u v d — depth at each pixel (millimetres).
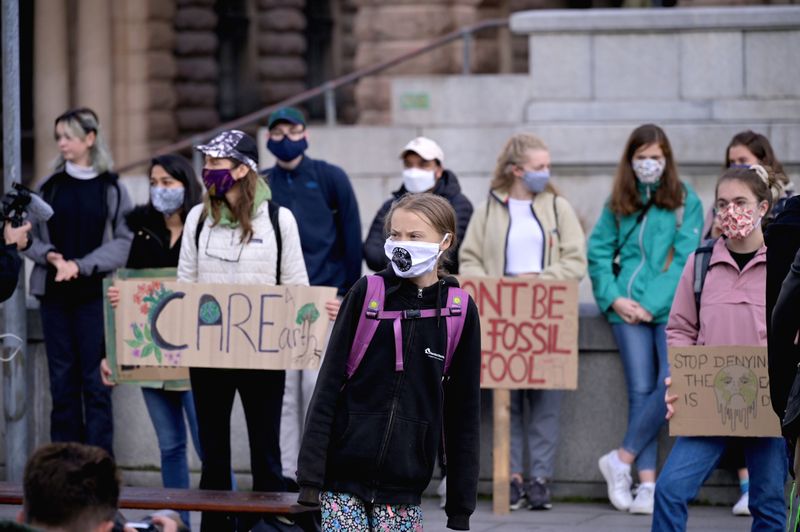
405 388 15031
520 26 40688
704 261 19516
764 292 19016
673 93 40188
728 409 18734
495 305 23625
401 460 14984
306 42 86562
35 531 10562
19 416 23828
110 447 24000
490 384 23641
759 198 18766
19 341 23797
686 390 18922
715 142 39875
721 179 18984
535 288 23547
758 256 19094
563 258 24391
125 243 24094
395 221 15211
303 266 20219
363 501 15086
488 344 23656
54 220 24125
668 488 18703
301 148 24359
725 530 22297
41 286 23906
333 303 20062
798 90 39625
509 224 24453
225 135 19750
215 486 20141
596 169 40531
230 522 19359
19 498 17406
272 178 24703
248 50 82688
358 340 15133
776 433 18562
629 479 24172
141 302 20359
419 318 15117
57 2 66438
